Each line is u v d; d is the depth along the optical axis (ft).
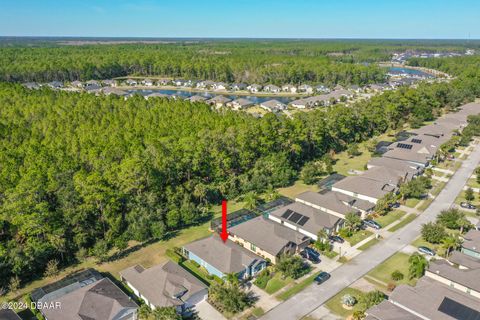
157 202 256.52
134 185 247.91
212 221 255.91
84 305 169.58
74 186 235.40
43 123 398.83
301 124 375.04
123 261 219.20
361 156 402.52
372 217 268.82
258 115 547.08
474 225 250.57
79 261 219.61
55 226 216.33
